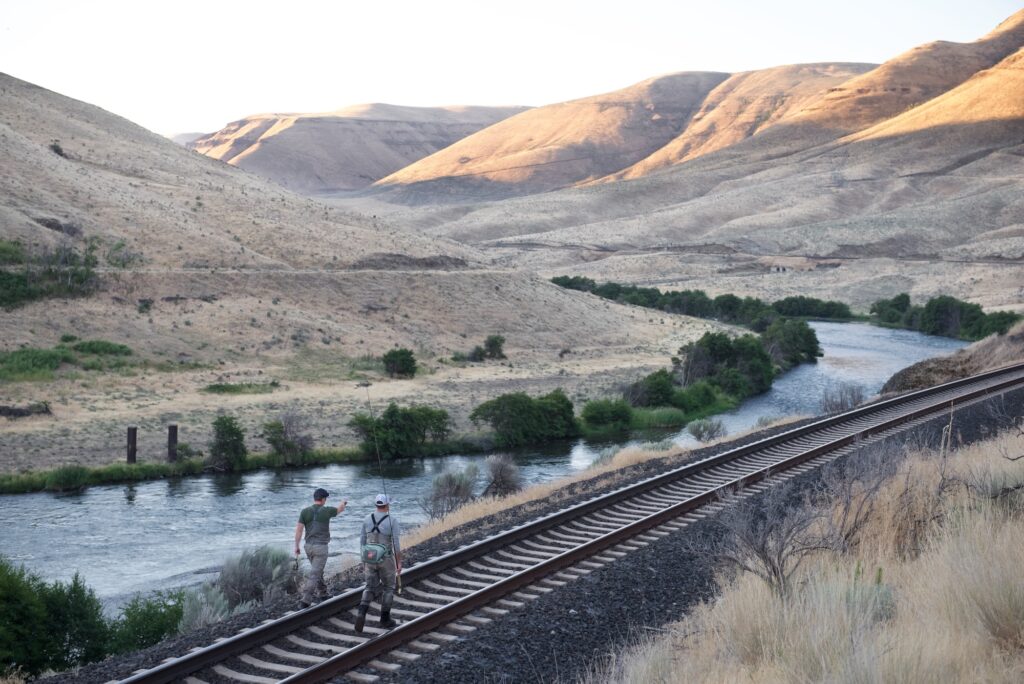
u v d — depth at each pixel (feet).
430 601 40.91
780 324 313.12
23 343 216.74
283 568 63.72
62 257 264.52
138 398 194.29
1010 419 74.64
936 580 28.43
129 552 98.22
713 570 41.09
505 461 110.32
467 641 34.37
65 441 156.97
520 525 52.54
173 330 250.16
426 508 98.37
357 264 342.44
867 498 41.65
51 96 558.56
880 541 37.17
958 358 141.59
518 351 298.56
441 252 398.01
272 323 271.90
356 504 122.42
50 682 34.37
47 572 89.45
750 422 199.82
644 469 78.18
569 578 43.11
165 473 146.20
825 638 25.00
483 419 183.42
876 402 109.09
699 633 30.71
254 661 33.91
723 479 67.67
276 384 220.23
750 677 24.98
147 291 270.46
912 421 86.48
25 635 52.31
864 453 55.72
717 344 251.39
